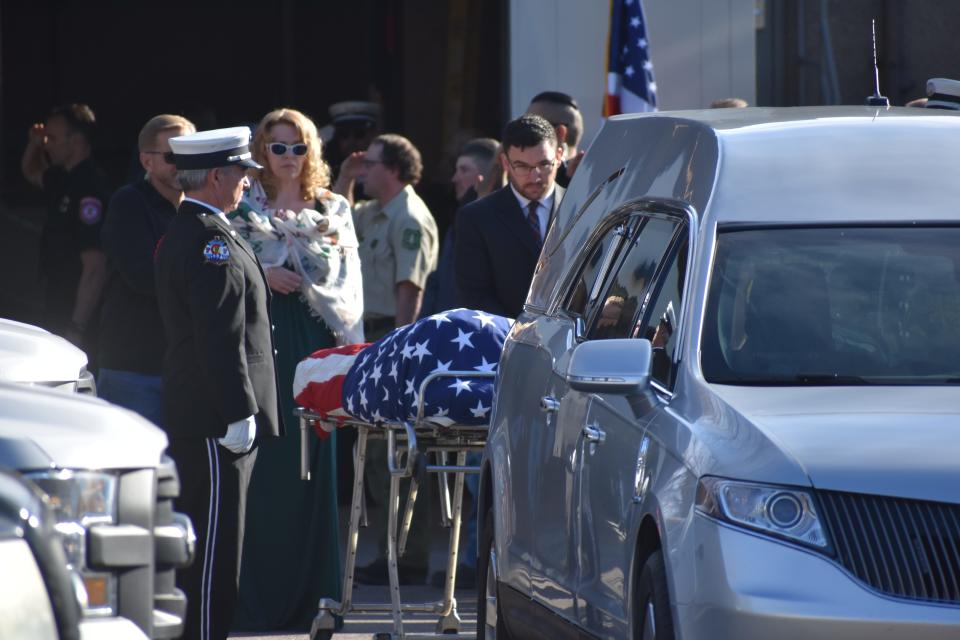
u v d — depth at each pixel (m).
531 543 18.06
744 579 12.91
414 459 19.91
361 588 27.12
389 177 29.67
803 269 15.70
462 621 24.31
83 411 12.34
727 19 35.56
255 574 24.06
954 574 12.80
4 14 52.97
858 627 12.63
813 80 36.19
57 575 10.23
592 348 15.23
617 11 33.12
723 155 16.55
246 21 54.50
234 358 19.09
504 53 37.78
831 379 14.90
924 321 15.38
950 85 21.16
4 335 18.66
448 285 30.03
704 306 15.45
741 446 13.57
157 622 12.36
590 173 20.52
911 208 16.27
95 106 53.97
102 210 32.19
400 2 49.19
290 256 24.31
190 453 19.39
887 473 13.06
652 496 14.24
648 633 14.16
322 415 21.55
